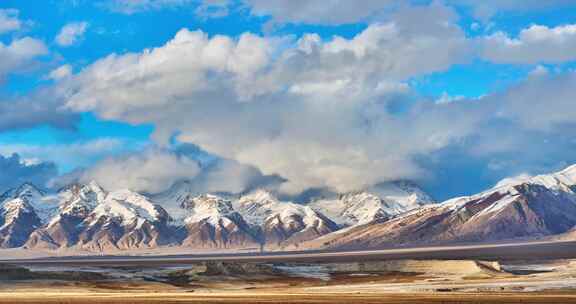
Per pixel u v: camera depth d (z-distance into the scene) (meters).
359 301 197.62
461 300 194.38
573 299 191.88
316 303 193.62
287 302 197.62
